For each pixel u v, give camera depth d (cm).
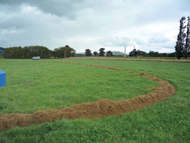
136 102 487
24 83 801
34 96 556
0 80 193
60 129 308
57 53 8475
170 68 1800
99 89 679
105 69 1570
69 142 267
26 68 1658
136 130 316
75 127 319
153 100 529
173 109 445
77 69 1555
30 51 7319
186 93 637
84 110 409
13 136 280
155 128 331
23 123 331
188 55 4500
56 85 753
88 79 941
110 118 373
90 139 279
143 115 400
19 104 471
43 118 352
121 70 1514
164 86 740
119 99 532
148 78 1017
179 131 321
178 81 904
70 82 841
